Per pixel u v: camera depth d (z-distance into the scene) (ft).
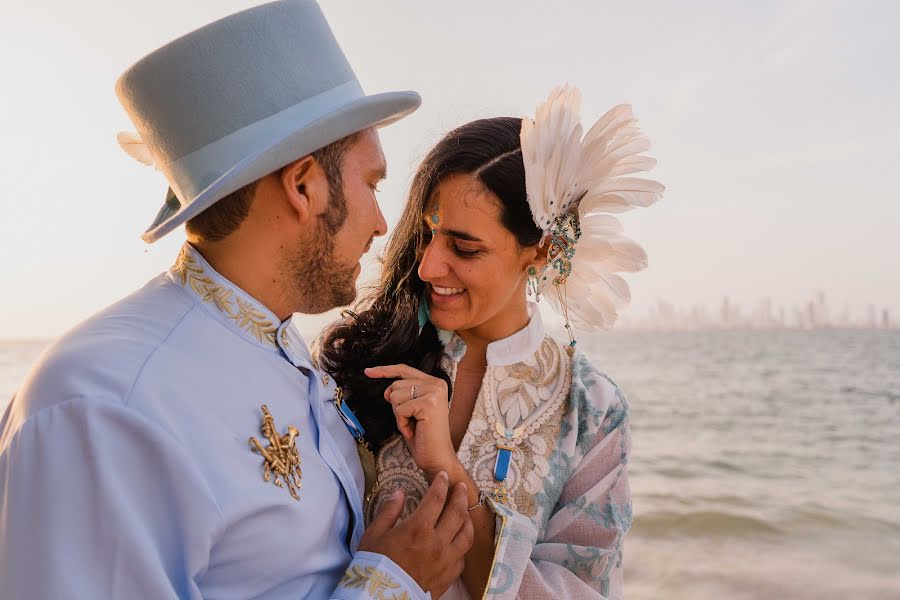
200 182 4.45
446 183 5.54
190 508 3.85
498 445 5.83
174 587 3.81
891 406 58.34
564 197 6.05
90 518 3.65
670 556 21.27
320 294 4.88
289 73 4.51
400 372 5.52
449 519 4.98
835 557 21.24
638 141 6.16
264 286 4.74
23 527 3.61
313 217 4.60
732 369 94.89
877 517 25.20
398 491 5.26
